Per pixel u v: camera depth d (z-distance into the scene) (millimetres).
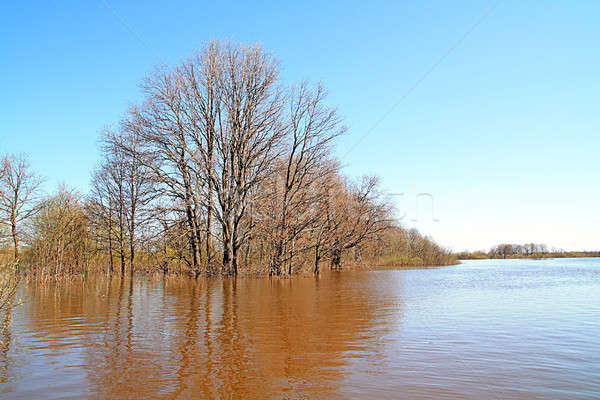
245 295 19000
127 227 33344
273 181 30547
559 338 10383
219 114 29797
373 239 44469
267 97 29484
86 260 33625
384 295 19156
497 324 12094
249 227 29766
